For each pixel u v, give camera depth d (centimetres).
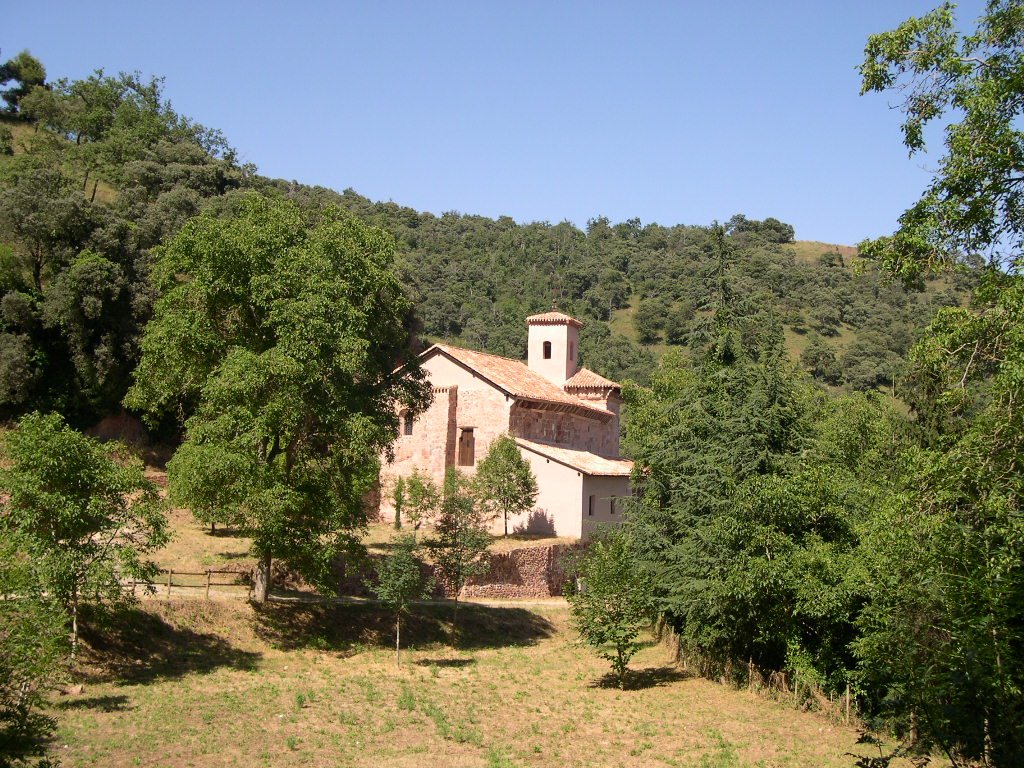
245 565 3747
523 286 13088
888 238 1800
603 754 2278
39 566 2302
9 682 1441
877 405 4288
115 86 10638
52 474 2438
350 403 3384
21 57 10019
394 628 3694
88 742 2083
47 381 4947
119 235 5306
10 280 4950
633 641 4091
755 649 3195
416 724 2497
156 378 3459
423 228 15812
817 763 2189
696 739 2434
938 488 1659
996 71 1652
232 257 3256
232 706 2506
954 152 1659
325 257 3388
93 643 2744
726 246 3653
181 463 3095
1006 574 1541
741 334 3538
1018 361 1477
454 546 3812
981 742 1580
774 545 2725
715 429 3331
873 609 1983
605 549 3497
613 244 15788
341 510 3278
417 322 7012
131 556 2514
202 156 8950
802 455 3083
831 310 11019
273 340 3419
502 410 5103
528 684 3145
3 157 8119
